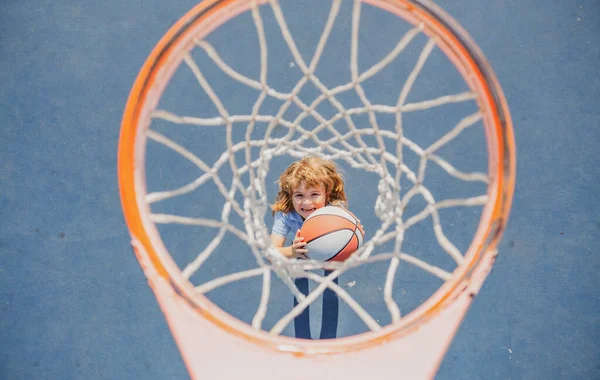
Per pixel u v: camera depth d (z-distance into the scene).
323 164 3.11
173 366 3.10
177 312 1.94
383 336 1.97
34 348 3.15
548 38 3.88
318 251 2.76
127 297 3.28
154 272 1.94
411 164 3.54
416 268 3.29
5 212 3.47
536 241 3.39
